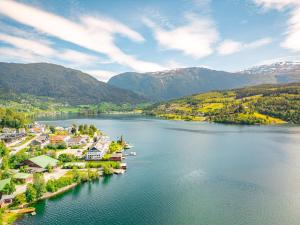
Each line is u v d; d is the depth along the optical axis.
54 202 135.25
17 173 161.38
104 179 167.75
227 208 128.88
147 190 150.38
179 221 117.88
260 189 150.88
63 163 195.88
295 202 134.50
